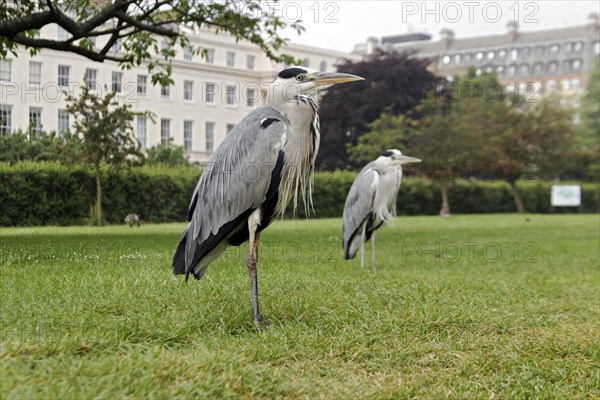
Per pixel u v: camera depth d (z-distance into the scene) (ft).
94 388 12.35
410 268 38.68
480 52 252.83
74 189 53.36
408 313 22.08
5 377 12.30
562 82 276.00
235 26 49.83
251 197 19.20
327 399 14.01
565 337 21.11
